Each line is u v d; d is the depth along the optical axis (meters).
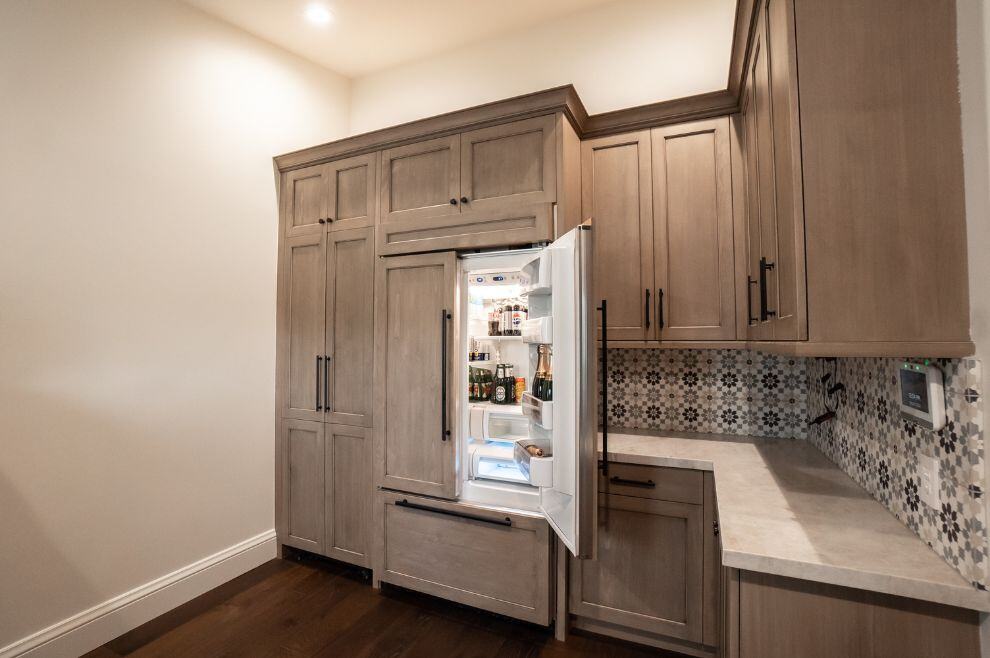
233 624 2.07
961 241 0.96
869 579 0.93
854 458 1.53
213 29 2.49
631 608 1.89
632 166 2.16
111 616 1.97
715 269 2.02
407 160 2.30
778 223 1.25
